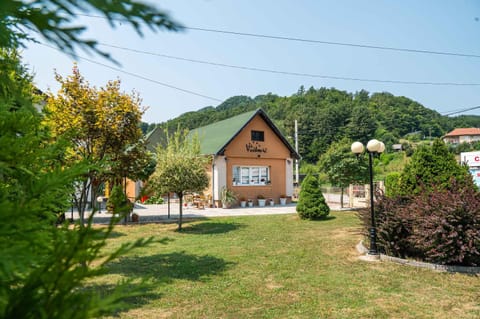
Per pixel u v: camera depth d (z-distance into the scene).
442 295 5.00
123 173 8.98
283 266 6.71
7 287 0.93
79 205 6.72
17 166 1.21
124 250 1.00
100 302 0.89
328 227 11.92
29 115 1.23
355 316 4.30
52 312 0.88
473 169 19.03
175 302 4.78
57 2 0.73
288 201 22.06
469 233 5.98
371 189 7.47
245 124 20.03
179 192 11.62
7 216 0.85
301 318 4.27
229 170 19.88
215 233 10.90
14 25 0.84
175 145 13.73
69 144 1.59
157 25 0.76
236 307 4.62
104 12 0.73
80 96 8.10
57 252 0.92
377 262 6.93
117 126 8.58
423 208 6.74
